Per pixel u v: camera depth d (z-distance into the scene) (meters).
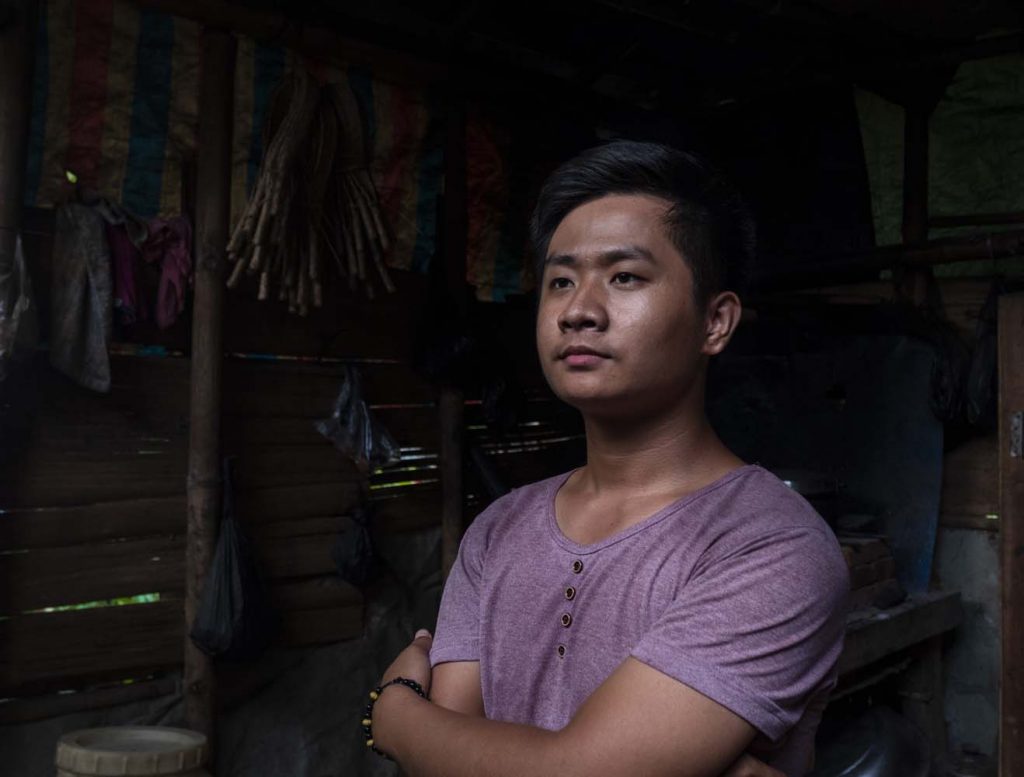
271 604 3.12
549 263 1.05
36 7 2.60
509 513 1.16
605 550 0.99
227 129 2.95
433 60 3.47
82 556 2.73
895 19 3.92
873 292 4.36
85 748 2.35
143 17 2.84
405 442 3.58
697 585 0.91
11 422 2.62
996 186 4.06
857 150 4.37
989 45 3.96
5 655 2.59
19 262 2.51
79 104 2.73
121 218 2.72
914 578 4.06
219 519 2.92
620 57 4.15
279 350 3.20
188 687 2.88
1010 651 3.33
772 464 4.51
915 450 4.12
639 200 1.02
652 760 0.84
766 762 0.94
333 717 3.30
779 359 4.55
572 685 0.97
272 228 2.84
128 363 2.83
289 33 3.06
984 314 3.92
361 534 3.29
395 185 3.47
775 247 4.59
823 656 0.92
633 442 1.04
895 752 3.31
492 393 3.69
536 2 3.84
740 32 4.04
